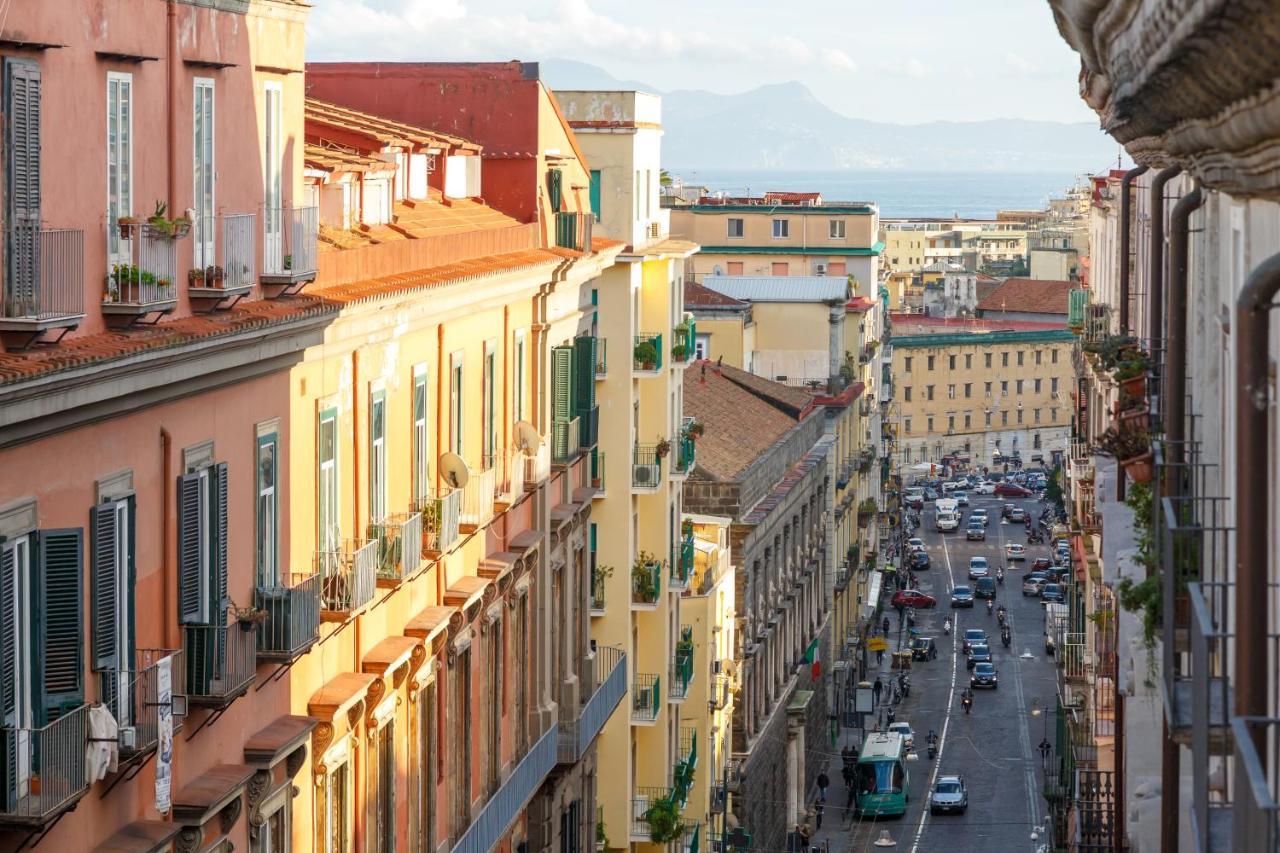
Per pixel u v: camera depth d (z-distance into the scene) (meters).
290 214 26.69
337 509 29.80
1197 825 13.56
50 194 19.56
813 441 98.00
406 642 32.56
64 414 19.48
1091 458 58.81
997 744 102.31
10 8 18.50
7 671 18.56
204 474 23.80
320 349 28.66
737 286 117.31
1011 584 154.12
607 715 50.31
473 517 37.16
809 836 84.19
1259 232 14.23
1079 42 18.92
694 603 64.31
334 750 29.56
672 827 54.62
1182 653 18.95
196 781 23.72
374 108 44.69
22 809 18.27
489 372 39.50
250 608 25.05
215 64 23.98
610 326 54.50
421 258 34.16
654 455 56.66
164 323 22.17
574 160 48.19
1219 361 19.08
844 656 110.00
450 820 36.78
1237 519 12.37
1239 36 10.38
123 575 21.23
